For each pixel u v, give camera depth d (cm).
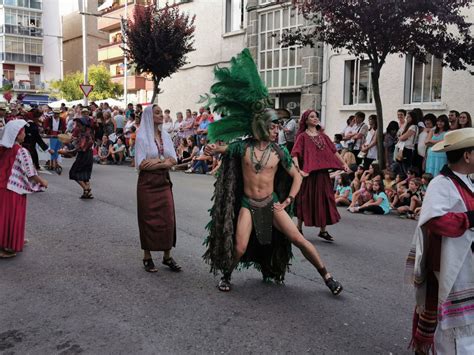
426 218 287
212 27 2089
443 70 1292
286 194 493
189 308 436
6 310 431
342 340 376
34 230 719
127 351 357
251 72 468
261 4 1833
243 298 462
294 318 416
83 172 964
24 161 578
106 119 1848
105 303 447
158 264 566
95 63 5925
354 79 1528
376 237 721
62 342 371
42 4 6266
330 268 559
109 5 4325
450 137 297
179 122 1706
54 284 496
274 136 468
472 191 292
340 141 1237
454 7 1032
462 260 283
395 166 1052
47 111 2095
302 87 1664
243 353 354
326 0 1034
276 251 495
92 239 673
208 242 491
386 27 1034
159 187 529
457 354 285
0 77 6050
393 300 460
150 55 1988
